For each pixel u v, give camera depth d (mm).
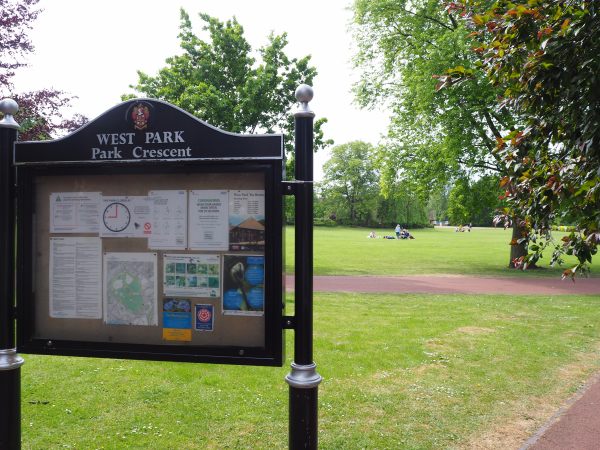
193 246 3348
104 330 3494
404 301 12586
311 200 3053
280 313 3160
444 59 20797
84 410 5184
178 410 5234
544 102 3377
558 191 3229
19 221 3484
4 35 11547
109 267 3477
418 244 42375
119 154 3314
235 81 21844
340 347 7723
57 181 3520
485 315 10672
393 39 25016
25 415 5027
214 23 21922
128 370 6500
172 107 3248
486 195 23438
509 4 3441
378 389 5945
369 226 102562
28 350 3490
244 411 5234
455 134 21984
